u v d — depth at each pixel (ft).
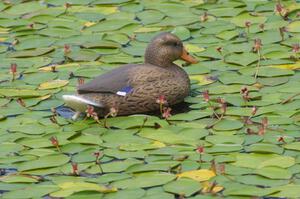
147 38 49.70
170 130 40.60
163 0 54.44
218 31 50.06
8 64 47.70
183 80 43.29
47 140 40.24
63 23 52.19
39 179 37.29
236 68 46.01
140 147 39.32
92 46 48.96
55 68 46.91
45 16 53.21
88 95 42.19
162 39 43.60
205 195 35.58
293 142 39.22
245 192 35.58
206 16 51.44
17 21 52.80
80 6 54.39
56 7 54.39
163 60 43.60
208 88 44.32
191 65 46.52
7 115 42.50
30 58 48.37
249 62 46.39
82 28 51.52
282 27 50.03
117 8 53.83
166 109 42.37
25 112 42.78
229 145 39.17
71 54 48.29
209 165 37.68
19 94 44.24
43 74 46.37
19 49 49.47
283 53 47.19
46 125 41.50
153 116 42.22
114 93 42.22
